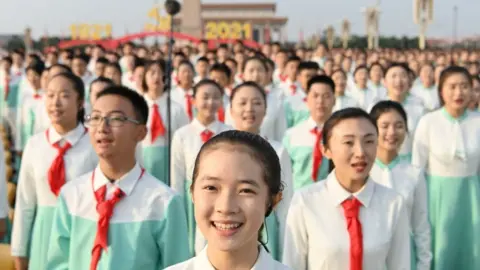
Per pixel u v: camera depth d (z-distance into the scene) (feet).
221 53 43.50
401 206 10.80
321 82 18.62
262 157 6.45
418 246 13.51
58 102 13.58
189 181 17.99
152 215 10.46
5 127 40.01
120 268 10.15
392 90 23.40
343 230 10.56
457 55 63.21
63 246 10.66
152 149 21.81
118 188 10.50
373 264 10.46
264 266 6.65
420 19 79.36
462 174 17.17
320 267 10.59
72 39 98.22
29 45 106.11
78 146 13.88
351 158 10.51
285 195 15.76
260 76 26.04
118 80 30.83
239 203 6.24
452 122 17.24
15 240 13.74
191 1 107.65
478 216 17.16
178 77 27.53
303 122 19.12
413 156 17.75
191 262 6.82
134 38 80.07
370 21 92.27
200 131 18.33
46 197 13.57
